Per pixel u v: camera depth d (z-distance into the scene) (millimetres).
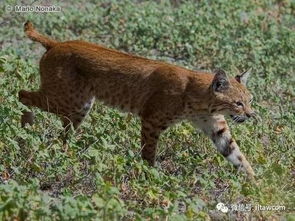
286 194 13438
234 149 14750
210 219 12172
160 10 23359
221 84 14477
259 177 14156
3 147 13242
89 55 14656
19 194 10859
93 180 12805
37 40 14953
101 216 10875
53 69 14664
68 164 13039
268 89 19297
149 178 12977
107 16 22359
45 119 14797
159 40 21312
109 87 14680
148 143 14422
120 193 12703
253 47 21359
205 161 14570
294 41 22156
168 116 14359
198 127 14828
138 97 14562
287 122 17094
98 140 13945
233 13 23594
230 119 15633
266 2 25297
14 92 15875
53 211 10773
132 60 14664
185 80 14391
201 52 20859
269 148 15711
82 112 14891
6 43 20172
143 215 11641
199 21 22156
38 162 13055
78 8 22875
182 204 12734
